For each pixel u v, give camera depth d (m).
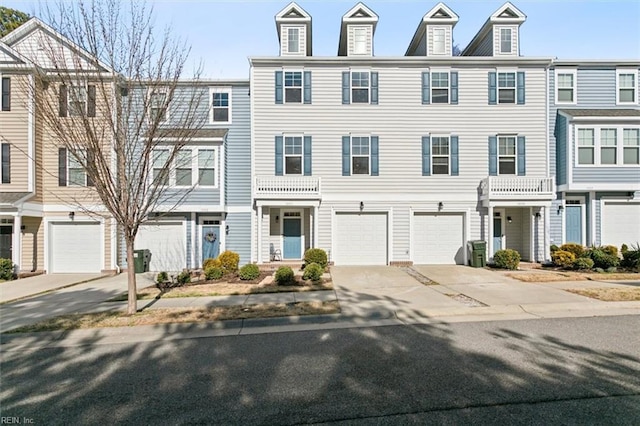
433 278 10.62
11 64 12.12
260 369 4.27
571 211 13.86
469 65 13.75
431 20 14.19
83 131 6.33
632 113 13.30
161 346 5.20
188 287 9.71
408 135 13.75
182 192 13.18
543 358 4.45
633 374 3.95
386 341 5.22
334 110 13.75
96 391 3.78
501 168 13.76
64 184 13.03
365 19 14.02
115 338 5.61
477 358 4.47
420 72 13.77
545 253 13.35
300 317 6.55
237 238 13.85
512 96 13.76
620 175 13.26
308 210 14.23
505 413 3.16
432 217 13.88
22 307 7.76
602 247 12.48
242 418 3.18
